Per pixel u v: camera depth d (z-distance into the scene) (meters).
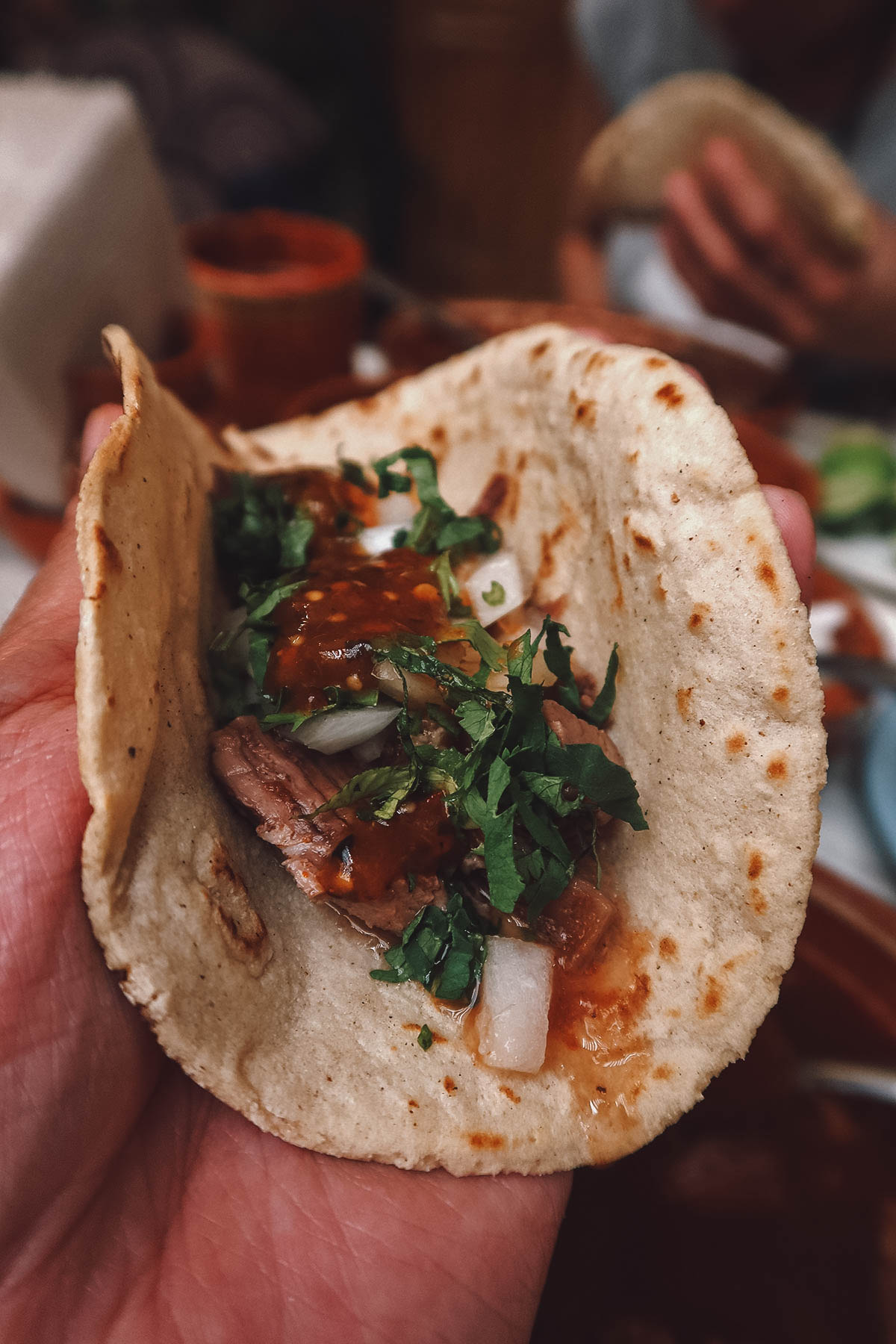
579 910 0.21
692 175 0.50
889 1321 0.28
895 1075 0.28
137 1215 0.19
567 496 0.23
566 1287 0.27
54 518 0.36
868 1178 0.29
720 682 0.19
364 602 0.21
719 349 0.45
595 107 0.80
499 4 0.77
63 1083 0.18
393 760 0.21
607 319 0.45
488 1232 0.20
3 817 0.18
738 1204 0.29
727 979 0.19
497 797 0.20
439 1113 0.20
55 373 0.33
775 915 0.19
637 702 0.21
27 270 0.31
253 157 0.64
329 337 0.40
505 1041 0.20
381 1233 0.19
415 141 0.89
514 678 0.20
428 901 0.21
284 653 0.21
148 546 0.19
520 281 0.96
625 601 0.21
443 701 0.21
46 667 0.20
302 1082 0.19
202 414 0.39
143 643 0.18
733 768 0.19
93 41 0.66
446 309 0.46
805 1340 0.27
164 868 0.18
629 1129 0.20
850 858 0.31
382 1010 0.20
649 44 0.66
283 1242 0.19
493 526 0.24
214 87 0.65
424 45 0.82
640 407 0.20
